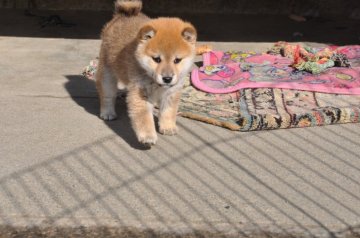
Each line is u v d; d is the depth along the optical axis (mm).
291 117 1925
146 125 1795
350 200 1615
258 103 2029
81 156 1777
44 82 2264
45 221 1536
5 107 2051
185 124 1955
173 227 1523
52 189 1639
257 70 2254
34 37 2795
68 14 3232
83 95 2166
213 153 1802
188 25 1799
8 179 1672
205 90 2121
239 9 3328
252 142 1857
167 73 1742
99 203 1592
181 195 1623
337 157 1788
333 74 2213
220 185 1662
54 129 1918
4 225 1524
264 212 1569
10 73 2342
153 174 1703
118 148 1821
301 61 2299
